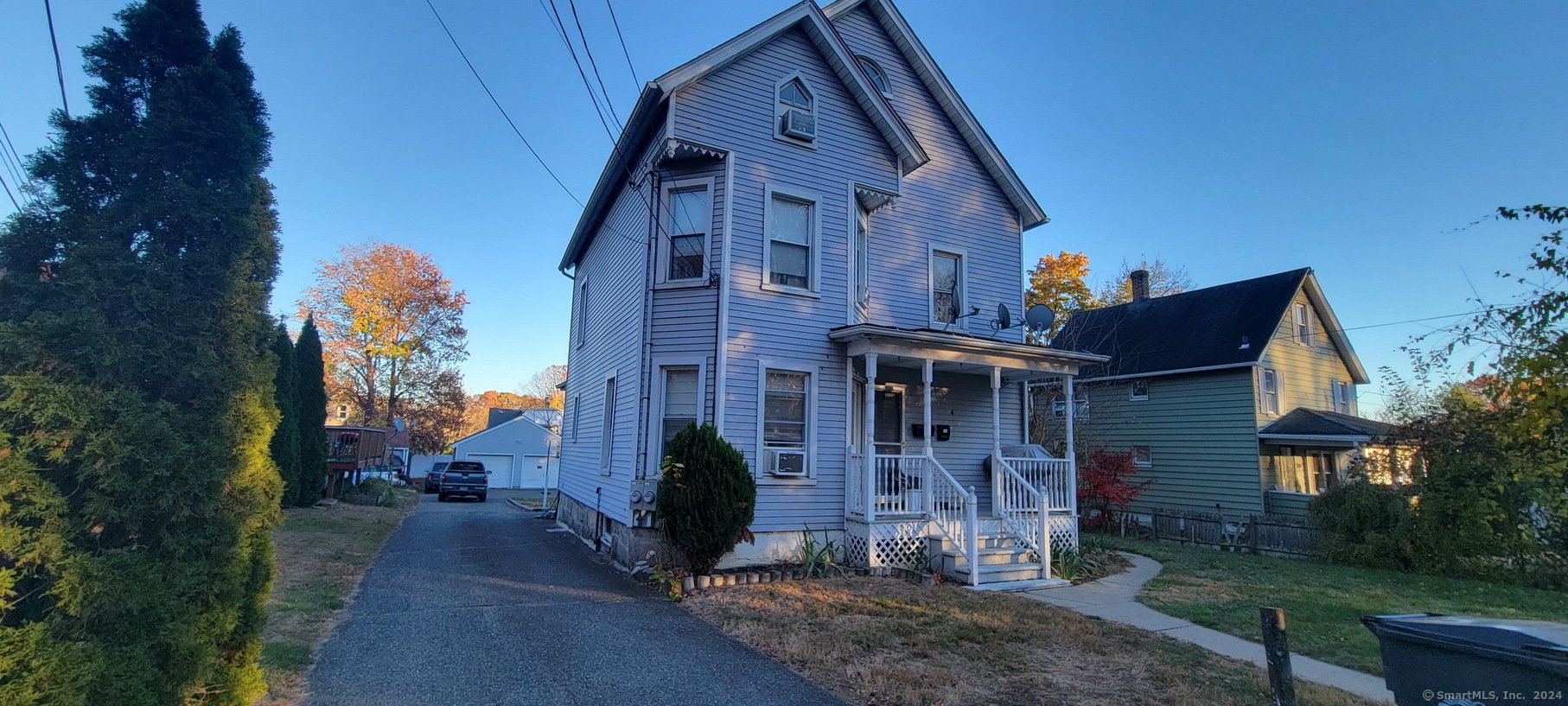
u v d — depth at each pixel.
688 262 10.63
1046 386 21.62
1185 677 5.73
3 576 3.16
